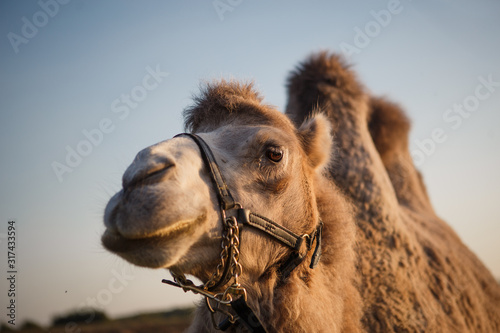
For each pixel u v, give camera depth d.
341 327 3.22
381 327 3.72
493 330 4.76
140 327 13.77
